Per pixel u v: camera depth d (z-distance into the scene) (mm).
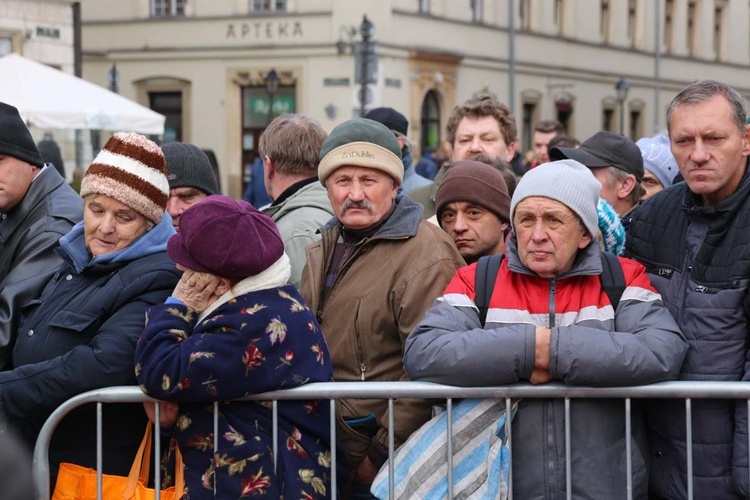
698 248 5922
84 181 6246
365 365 6301
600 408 5711
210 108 50469
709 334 5758
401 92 48562
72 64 35281
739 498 5754
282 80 49125
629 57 68312
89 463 6051
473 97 9922
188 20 50219
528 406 5738
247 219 5688
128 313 6008
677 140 5836
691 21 75500
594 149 8539
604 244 6887
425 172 24266
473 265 6012
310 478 5684
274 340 5625
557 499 5699
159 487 5730
